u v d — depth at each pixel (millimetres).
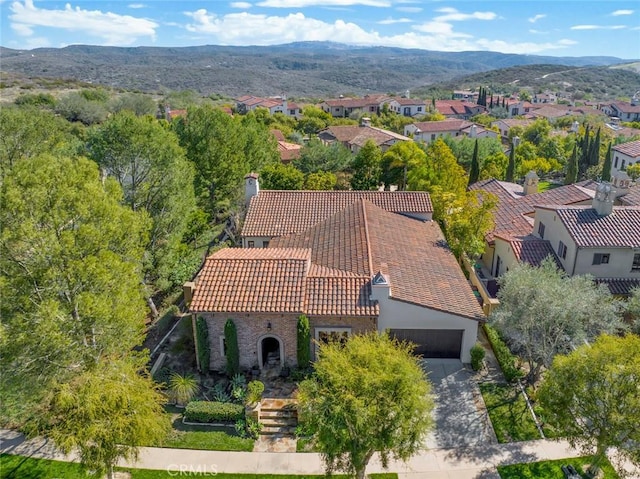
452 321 27203
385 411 17250
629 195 45875
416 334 27891
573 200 41344
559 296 24281
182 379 25844
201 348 26984
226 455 22422
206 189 49875
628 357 18281
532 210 42875
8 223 19500
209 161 49438
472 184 59500
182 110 117000
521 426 23656
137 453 19562
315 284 27594
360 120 124750
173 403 25484
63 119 86375
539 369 26984
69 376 20609
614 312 26234
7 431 23984
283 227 39625
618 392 18062
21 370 19969
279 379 26688
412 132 107500
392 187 63062
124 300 21766
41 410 20344
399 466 21531
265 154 59438
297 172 54781
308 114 125125
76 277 20281
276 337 26859
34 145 43312
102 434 17344
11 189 19469
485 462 21703
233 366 26859
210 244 46219
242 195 50844
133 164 35125
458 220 38219
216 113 51438
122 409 18047
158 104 132625
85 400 17688
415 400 17422
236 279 27750
